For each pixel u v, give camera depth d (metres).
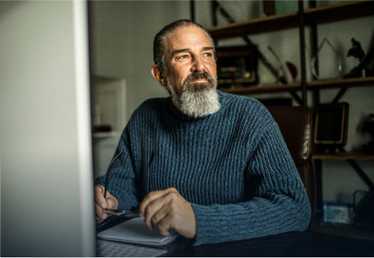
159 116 1.20
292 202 0.81
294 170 0.95
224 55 2.69
